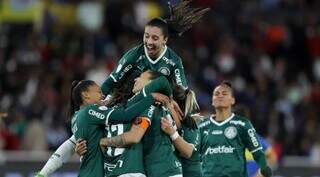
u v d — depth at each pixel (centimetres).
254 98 5244
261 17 6116
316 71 5828
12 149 4562
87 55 5412
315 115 5331
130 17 5781
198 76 5309
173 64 2670
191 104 2684
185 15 2706
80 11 5778
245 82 5497
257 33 5959
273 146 4809
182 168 2689
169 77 2670
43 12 5628
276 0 6281
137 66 2689
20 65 5209
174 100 2667
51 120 4853
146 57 2675
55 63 5294
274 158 3547
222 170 3097
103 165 2558
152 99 2523
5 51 5366
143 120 2522
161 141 2564
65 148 2678
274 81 5556
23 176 4231
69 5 5794
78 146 2548
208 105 5009
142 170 2528
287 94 5516
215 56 5612
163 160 2547
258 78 5516
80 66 5228
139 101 2523
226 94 3127
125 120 2517
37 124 4631
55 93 5006
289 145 5034
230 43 5738
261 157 3094
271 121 5116
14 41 5509
